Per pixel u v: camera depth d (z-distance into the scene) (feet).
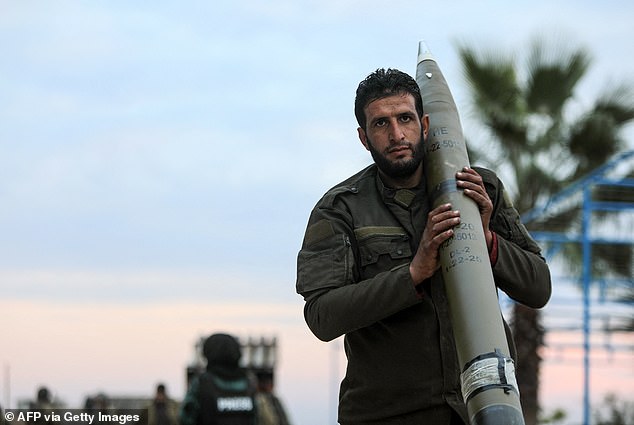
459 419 24.98
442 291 25.04
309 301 25.25
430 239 24.29
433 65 27.94
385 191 25.68
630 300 114.42
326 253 25.31
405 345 24.95
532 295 25.85
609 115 134.21
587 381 114.21
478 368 23.67
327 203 25.80
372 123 25.20
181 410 51.16
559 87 132.05
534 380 122.83
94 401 72.59
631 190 119.75
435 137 26.04
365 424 25.46
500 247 25.36
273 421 80.89
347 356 26.02
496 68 132.46
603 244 124.47
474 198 25.04
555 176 133.69
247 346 96.43
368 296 24.23
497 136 133.69
